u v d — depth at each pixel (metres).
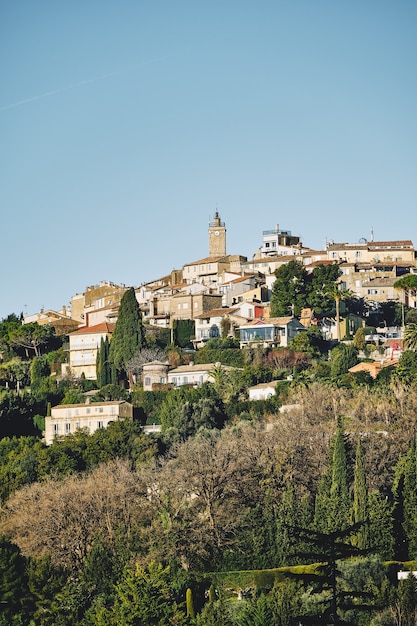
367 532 175.88
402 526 181.75
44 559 178.00
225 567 183.50
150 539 187.25
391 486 199.75
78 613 168.25
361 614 147.88
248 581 174.75
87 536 193.75
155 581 163.50
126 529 192.75
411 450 193.12
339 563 161.00
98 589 174.88
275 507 194.00
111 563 180.00
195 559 185.75
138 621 156.88
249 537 187.75
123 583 166.38
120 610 158.38
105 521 196.25
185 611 164.62
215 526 191.88
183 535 187.38
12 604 170.88
